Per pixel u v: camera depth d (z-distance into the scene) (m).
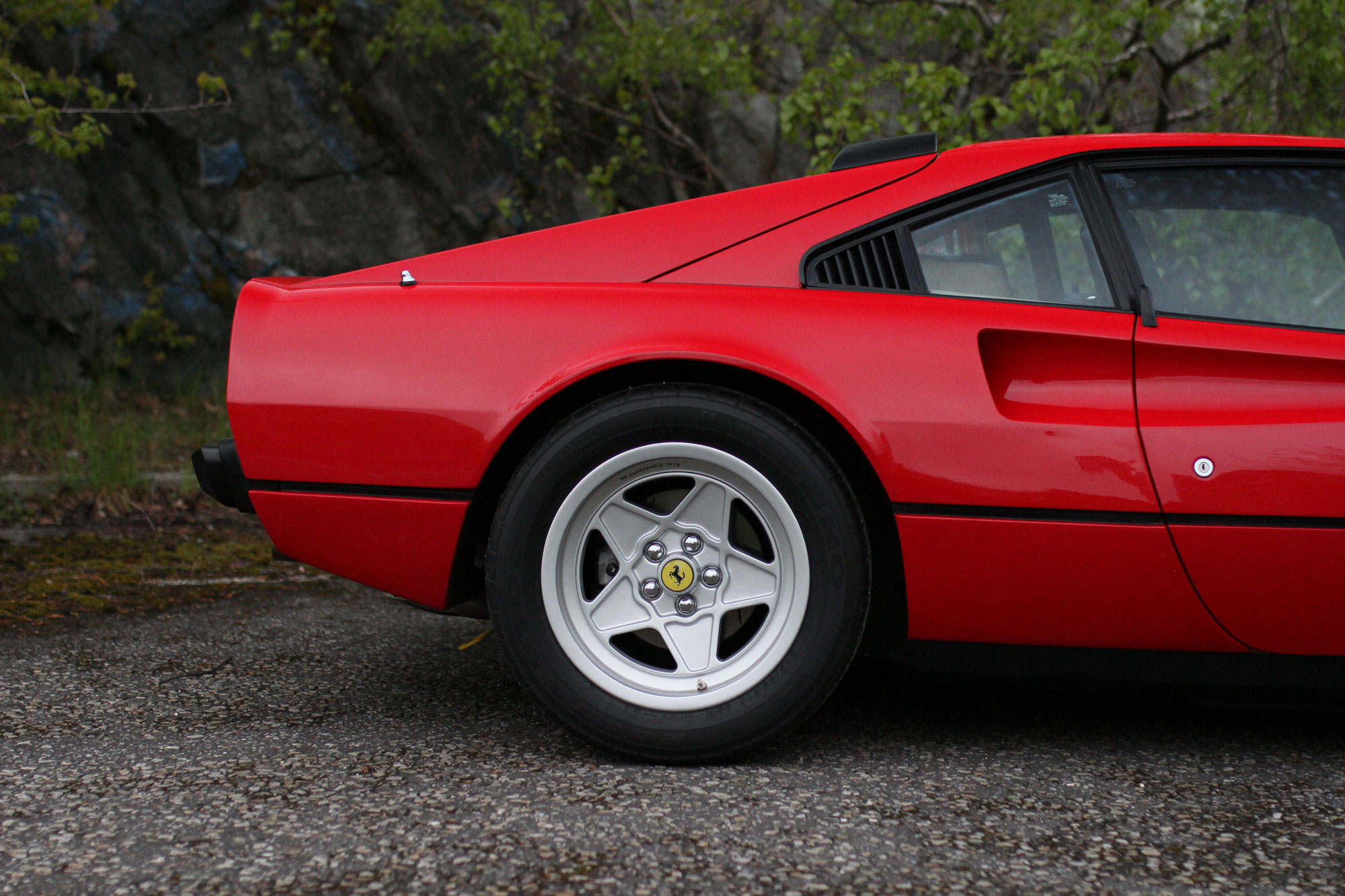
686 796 1.69
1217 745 1.99
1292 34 5.56
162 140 8.20
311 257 8.54
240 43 8.37
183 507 4.87
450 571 1.87
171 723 2.08
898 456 1.77
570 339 1.85
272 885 1.36
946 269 1.92
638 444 1.81
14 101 4.51
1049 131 5.45
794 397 1.86
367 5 8.58
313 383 1.89
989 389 1.79
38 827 1.55
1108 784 1.77
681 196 9.19
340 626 3.03
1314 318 1.89
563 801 1.66
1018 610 1.79
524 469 1.82
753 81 7.80
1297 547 1.73
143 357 8.21
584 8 8.84
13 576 3.56
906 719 2.14
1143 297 1.88
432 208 8.74
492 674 2.49
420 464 1.85
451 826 1.56
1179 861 1.47
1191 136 2.03
